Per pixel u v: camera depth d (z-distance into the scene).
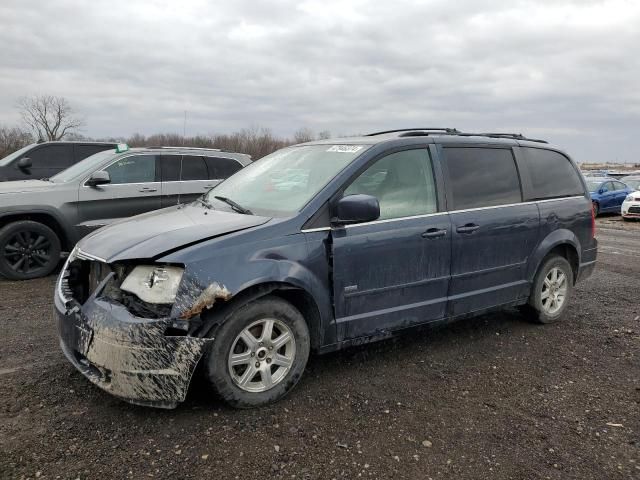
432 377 3.98
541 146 5.42
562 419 3.38
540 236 5.07
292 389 3.68
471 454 2.95
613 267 8.87
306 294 3.53
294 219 3.56
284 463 2.80
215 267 3.15
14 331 4.78
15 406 3.30
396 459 2.87
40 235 7.07
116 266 3.25
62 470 2.67
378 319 3.92
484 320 5.46
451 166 4.48
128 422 3.15
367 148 4.05
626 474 2.79
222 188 4.70
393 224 3.96
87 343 3.12
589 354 4.57
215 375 3.19
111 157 7.83
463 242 4.38
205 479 2.64
